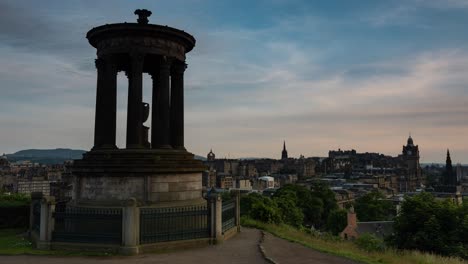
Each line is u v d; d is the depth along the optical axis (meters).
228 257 19.23
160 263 17.88
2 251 20.12
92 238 20.17
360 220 174.38
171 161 25.70
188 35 28.39
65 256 19.14
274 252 20.98
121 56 27.62
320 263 18.78
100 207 24.16
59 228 20.95
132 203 19.83
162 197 25.17
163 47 27.14
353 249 26.70
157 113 28.23
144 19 27.11
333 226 142.12
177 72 28.89
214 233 22.36
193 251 20.44
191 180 26.95
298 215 113.94
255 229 30.33
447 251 51.53
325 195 175.12
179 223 21.48
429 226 54.09
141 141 26.42
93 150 26.75
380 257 23.97
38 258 18.75
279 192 159.00
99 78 27.69
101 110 27.36
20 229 29.27
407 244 55.47
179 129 28.75
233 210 27.42
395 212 183.25
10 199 33.94
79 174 26.20
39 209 22.97
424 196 60.59
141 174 24.70
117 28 26.17
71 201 26.84
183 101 29.16
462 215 54.38
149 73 31.09
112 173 24.81
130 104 26.14
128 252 19.41
